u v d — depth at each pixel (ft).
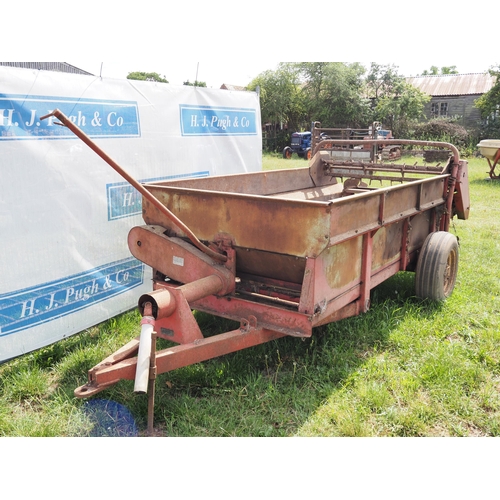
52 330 14.57
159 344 14.02
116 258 16.51
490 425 10.78
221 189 16.67
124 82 16.24
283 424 10.83
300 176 20.44
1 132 12.76
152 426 10.32
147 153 17.29
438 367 12.61
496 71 83.46
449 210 18.38
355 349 13.88
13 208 13.23
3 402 11.77
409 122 95.40
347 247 12.25
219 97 20.49
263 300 12.62
